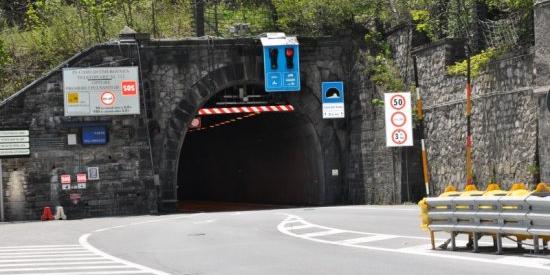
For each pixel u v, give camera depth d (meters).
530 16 41.34
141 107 51.03
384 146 50.25
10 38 60.06
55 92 49.47
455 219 21.03
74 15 60.66
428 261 19.06
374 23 52.91
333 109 54.28
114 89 50.25
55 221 45.75
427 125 47.09
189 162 85.50
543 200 18.27
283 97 54.38
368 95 52.03
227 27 60.38
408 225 29.98
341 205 52.81
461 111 43.41
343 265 18.88
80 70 49.81
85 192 49.75
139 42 51.28
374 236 26.20
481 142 41.56
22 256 24.02
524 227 18.98
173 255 22.69
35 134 49.09
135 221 41.28
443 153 45.50
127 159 50.50
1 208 48.31
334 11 54.59
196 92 52.53
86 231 34.69
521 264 17.81
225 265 19.78
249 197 73.38
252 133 68.31
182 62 52.34
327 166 54.97
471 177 40.84
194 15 59.34
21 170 48.91
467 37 47.00
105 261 21.81
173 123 52.12
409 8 50.31
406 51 49.31
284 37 53.31
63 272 19.53
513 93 38.81
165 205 51.78
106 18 60.28
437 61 45.78
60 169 49.47
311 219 35.62
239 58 53.28
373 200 51.62
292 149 61.28
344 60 54.66
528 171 37.53
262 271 18.30
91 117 50.00
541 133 35.56
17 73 57.62
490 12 47.41
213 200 82.19
